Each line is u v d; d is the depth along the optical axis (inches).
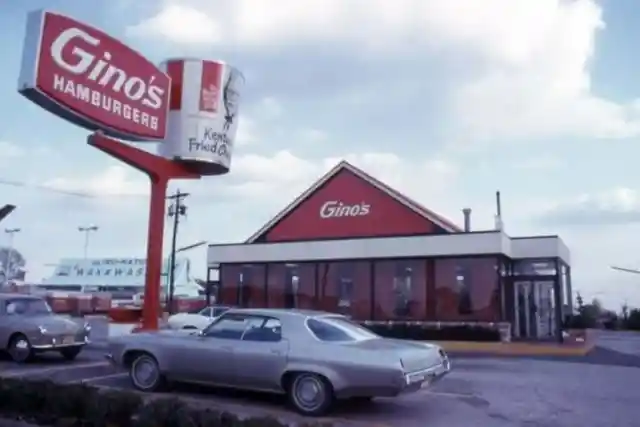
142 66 716.7
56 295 2194.9
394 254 1082.7
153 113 730.2
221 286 1221.7
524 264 1125.7
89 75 644.1
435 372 383.9
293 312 405.1
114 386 457.4
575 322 1510.8
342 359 366.6
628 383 529.0
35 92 588.1
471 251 1029.8
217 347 405.7
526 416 384.2
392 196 1218.0
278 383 384.2
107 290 3080.7
